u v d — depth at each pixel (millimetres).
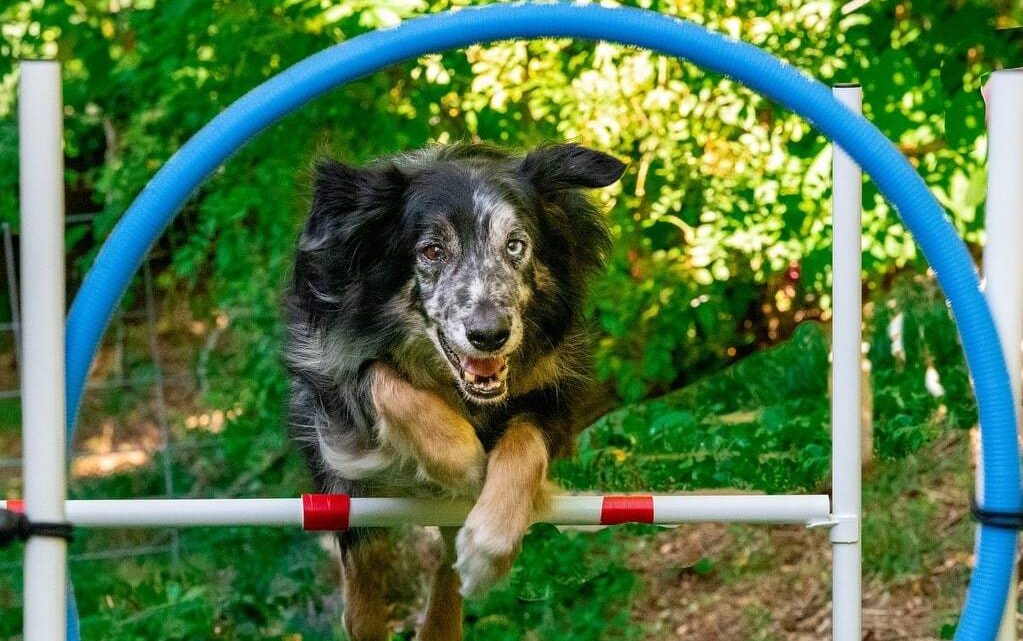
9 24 8125
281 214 7590
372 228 4633
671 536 7609
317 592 6996
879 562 7090
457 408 4684
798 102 3775
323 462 4836
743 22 7816
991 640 3623
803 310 9430
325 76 3766
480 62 7992
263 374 7859
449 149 5082
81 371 3551
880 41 7664
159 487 8164
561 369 4785
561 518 4336
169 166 3693
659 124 8336
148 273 8586
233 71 7422
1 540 3332
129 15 7758
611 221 8055
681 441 7875
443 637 5375
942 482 7492
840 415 4414
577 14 3781
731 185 8344
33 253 3342
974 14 6691
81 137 8984
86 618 6605
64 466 3408
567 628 6562
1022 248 3707
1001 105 3693
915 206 3697
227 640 6695
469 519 4160
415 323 4566
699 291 8664
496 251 4500
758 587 7180
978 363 3621
